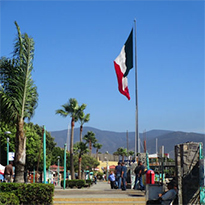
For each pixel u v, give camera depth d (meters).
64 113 55.62
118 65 29.50
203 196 14.82
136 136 29.31
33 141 71.75
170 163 30.94
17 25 19.62
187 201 14.89
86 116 72.00
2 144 64.81
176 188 14.95
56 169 80.12
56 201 17.86
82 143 62.47
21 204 16.09
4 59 19.62
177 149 15.33
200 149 15.20
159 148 19.34
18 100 19.17
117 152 159.62
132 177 27.27
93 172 98.19
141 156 27.45
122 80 29.53
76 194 20.78
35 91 19.86
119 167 23.27
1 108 18.91
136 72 29.81
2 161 66.25
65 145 32.25
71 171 54.06
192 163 15.12
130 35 30.12
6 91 19.36
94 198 18.14
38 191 16.31
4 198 14.31
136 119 29.55
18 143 18.91
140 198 18.36
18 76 19.38
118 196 19.23
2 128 64.25
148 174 18.20
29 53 19.70
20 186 16.19
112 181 27.53
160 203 15.00
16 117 19.02
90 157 92.31
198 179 14.91
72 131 55.41
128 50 30.14
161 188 16.23
